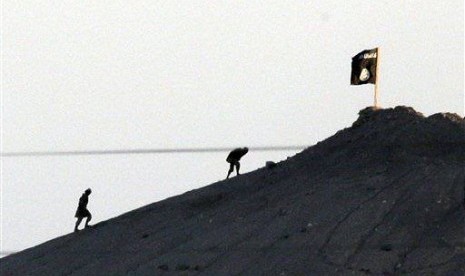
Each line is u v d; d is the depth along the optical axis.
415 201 197.75
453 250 181.12
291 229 199.75
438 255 180.62
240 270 190.25
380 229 191.50
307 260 186.88
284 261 188.75
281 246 194.00
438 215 192.25
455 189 199.38
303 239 194.00
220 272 191.25
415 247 184.50
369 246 187.00
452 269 176.38
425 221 191.12
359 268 181.50
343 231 193.25
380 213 196.50
